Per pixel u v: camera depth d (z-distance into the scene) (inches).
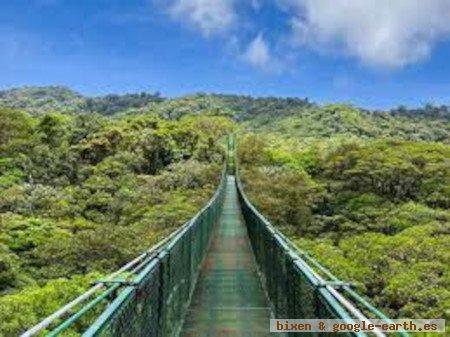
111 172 2529.5
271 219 2107.5
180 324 334.3
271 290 371.2
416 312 1099.9
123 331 154.7
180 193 2201.0
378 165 2507.4
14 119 3009.4
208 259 641.6
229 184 2370.8
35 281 1299.2
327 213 2404.0
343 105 6067.9
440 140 5718.5
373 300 1212.5
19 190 2166.6
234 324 357.7
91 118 3127.5
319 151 3334.2
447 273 1251.2
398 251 1444.4
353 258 1471.5
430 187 2401.6
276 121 6835.6
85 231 1510.8
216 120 4768.7
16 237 1558.8
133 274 191.2
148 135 2893.7
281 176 2657.5
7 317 837.8
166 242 282.8
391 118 6348.4
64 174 2596.0
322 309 169.8
